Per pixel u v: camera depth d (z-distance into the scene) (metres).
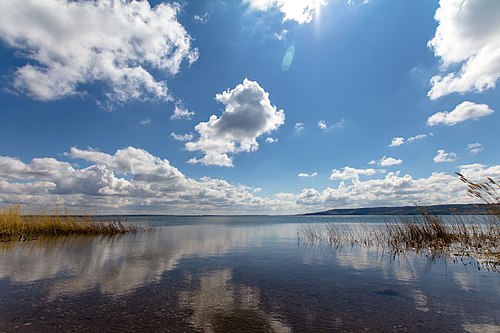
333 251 15.62
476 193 13.34
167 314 6.03
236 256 13.78
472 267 10.84
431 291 7.79
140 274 9.70
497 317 5.90
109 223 29.05
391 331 5.25
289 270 10.52
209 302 6.83
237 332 5.18
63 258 12.64
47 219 24.91
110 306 6.47
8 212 22.22
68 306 6.45
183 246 17.72
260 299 7.09
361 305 6.68
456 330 5.29
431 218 19.39
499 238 15.65
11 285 8.17
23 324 5.42
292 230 36.81
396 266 11.25
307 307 6.54
